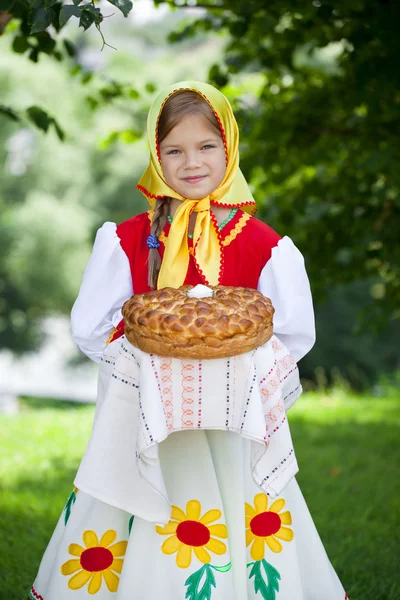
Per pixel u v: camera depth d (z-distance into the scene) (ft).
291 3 16.81
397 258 21.63
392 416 30.25
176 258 9.62
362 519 16.61
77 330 9.70
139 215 10.16
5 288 70.03
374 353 67.31
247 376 8.38
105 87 20.80
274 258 9.60
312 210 27.78
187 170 9.48
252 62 20.63
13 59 61.16
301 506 9.48
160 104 9.57
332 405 32.94
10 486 18.84
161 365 8.31
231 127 9.72
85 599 8.96
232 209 9.89
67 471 20.43
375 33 16.42
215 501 8.90
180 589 8.68
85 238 64.59
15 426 26.09
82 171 66.39
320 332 67.46
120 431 8.63
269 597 9.01
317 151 20.85
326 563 9.47
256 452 8.57
